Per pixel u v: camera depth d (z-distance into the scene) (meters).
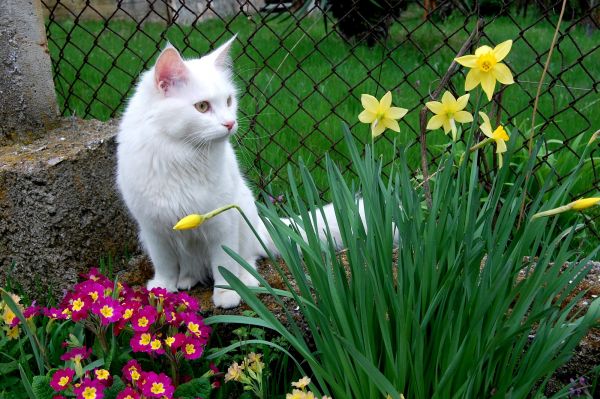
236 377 1.56
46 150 1.87
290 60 3.89
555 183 2.09
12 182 1.79
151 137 1.68
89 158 1.88
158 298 1.62
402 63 3.85
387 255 1.51
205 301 1.83
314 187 1.56
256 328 1.71
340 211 1.53
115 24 5.59
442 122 1.48
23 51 1.89
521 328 1.41
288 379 1.75
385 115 1.49
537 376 1.47
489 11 5.60
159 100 1.67
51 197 1.82
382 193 1.56
